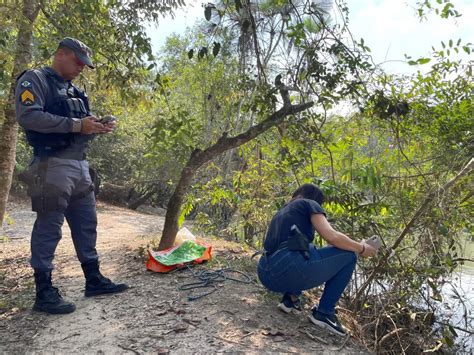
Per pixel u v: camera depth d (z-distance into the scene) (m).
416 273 4.36
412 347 4.08
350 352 3.00
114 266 4.64
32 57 5.86
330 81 4.27
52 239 3.46
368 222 4.39
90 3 5.11
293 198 3.49
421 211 4.21
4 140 6.39
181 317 3.25
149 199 21.61
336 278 3.26
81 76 6.11
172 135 4.41
